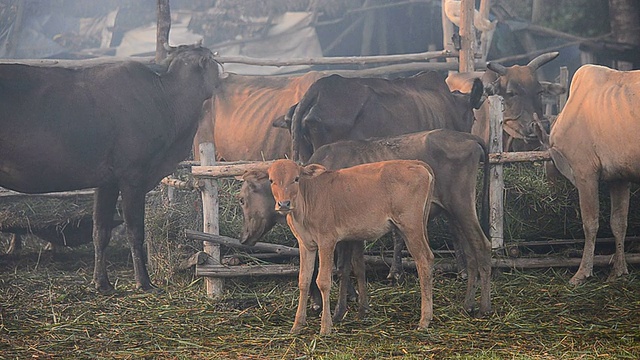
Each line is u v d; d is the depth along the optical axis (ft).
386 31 76.69
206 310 33.06
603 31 74.95
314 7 71.31
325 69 72.84
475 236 32.01
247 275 35.73
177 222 38.32
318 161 33.53
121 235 44.96
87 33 73.46
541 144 43.39
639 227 39.55
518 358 25.48
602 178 37.14
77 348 28.19
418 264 29.53
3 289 36.88
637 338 28.04
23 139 34.47
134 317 32.27
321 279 29.09
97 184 36.96
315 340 28.07
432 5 75.41
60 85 35.60
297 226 29.12
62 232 41.45
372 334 29.01
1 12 73.41
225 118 47.11
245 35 71.15
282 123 39.22
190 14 72.02
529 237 38.70
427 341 28.12
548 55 44.34
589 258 36.47
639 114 35.35
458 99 42.65
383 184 29.27
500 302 33.30
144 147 37.32
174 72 39.45
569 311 31.83
